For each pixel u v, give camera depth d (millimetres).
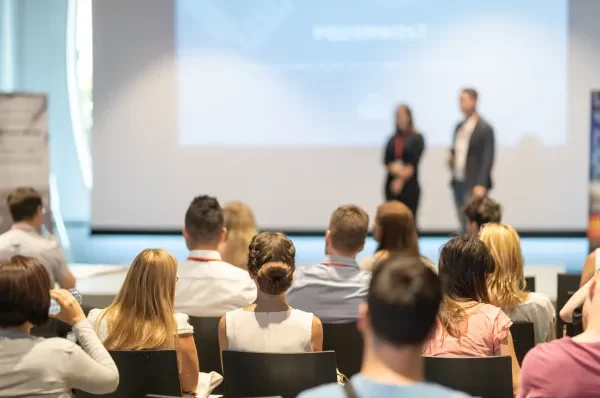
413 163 8141
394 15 9633
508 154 9633
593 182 6578
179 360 2904
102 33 9984
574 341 2215
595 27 9461
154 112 10008
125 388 2676
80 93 10656
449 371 2543
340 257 3484
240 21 9828
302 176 9914
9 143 7395
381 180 9805
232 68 9883
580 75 9508
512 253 3398
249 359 2559
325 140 9844
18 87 10680
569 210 9625
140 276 2840
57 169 10727
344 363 3385
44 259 4535
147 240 10039
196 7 9859
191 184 10031
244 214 4887
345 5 9672
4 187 7402
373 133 9781
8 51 10430
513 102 9586
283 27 9781
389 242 3889
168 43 9930
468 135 8039
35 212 4625
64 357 2324
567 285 4195
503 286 3369
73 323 2514
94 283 5375
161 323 2836
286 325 2799
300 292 3451
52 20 10594
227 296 3674
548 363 2211
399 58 9664
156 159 10047
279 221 9977
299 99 9836
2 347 2295
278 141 9906
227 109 9930
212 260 3787
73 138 10680
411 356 1457
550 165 9602
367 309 1500
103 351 2484
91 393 2574
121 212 10117
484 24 9562
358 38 9688
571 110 9547
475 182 8031
